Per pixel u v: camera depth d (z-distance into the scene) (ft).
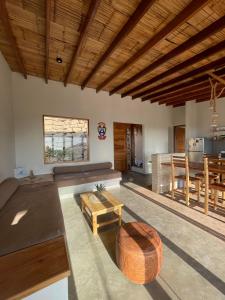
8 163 10.69
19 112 12.72
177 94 17.38
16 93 12.56
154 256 4.99
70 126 15.38
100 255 6.27
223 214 9.36
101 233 7.74
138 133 22.77
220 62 10.31
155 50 9.50
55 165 14.47
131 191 13.69
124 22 7.34
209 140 17.74
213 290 4.75
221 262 5.80
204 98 18.60
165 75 12.35
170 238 7.18
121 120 18.40
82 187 12.98
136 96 18.16
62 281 3.85
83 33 7.59
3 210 7.02
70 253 6.38
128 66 10.64
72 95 15.01
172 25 7.08
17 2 6.38
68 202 11.41
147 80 14.16
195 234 7.46
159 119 21.97
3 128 9.81
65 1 6.24
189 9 6.24
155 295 4.64
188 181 10.61
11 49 9.54
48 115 13.91
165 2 6.18
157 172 13.26
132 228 6.11
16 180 10.52
